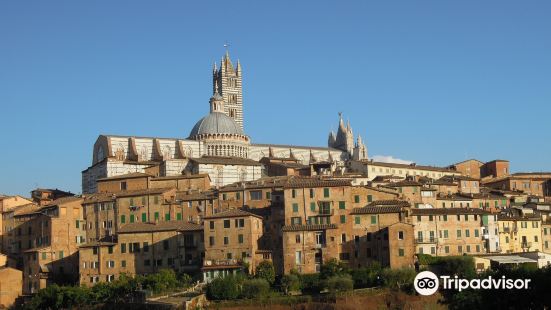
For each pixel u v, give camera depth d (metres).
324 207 190.00
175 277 183.25
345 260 186.12
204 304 164.62
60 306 181.50
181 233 195.25
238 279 171.12
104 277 197.75
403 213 186.12
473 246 193.50
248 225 187.88
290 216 192.00
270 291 172.62
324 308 160.00
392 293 164.75
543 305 124.12
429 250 190.88
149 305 163.75
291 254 184.38
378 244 184.75
